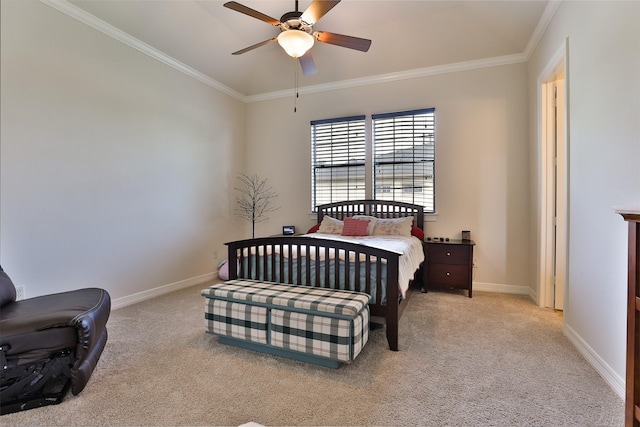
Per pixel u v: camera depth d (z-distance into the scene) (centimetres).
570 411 155
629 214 124
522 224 372
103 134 312
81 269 294
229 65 433
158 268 373
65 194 281
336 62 424
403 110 426
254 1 319
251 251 284
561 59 263
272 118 507
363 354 218
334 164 470
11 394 159
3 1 242
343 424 147
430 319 287
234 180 502
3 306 186
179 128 402
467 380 184
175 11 327
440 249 370
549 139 320
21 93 252
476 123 391
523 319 286
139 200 350
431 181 416
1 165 241
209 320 233
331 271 253
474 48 371
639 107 156
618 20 175
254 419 151
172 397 168
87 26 297
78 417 152
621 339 171
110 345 232
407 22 351
